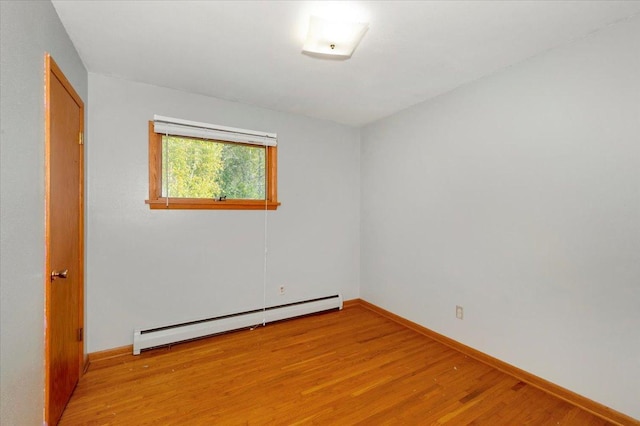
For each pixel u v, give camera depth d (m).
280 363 2.30
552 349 1.96
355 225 3.79
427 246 2.88
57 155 1.58
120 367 2.22
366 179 3.71
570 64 1.88
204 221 2.78
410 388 1.99
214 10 1.61
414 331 2.96
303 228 3.39
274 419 1.68
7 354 1.08
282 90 2.67
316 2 1.54
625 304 1.66
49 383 1.45
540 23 1.70
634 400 1.62
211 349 2.53
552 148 1.96
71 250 1.83
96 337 2.33
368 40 1.89
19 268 1.17
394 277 3.28
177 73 2.35
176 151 2.70
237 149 3.02
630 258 1.64
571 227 1.87
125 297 2.44
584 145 1.81
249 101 2.94
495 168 2.30
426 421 1.68
